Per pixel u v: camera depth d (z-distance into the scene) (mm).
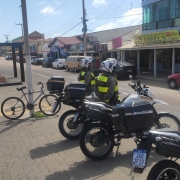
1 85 18109
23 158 5129
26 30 8102
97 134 4844
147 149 3219
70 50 42594
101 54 33406
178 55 24438
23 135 6539
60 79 6902
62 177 4297
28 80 8289
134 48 23953
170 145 3176
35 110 9109
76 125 5695
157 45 21422
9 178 4332
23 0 8016
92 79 6754
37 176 4367
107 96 5520
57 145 5781
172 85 15523
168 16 22219
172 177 3199
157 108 9383
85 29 31812
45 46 55688
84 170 4523
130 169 4504
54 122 7660
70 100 5656
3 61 68750
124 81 19938
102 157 4875
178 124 5746
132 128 3482
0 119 8109
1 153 5406
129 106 3516
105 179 4180
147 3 24422
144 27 25297
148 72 26484
